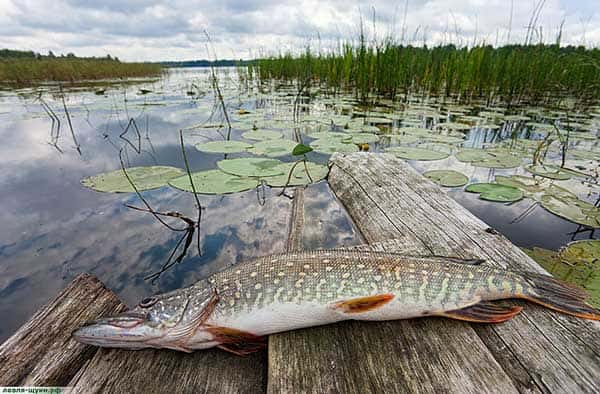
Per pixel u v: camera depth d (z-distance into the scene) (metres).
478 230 0.40
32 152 0.90
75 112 1.44
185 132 1.11
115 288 0.40
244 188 0.59
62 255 0.45
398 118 1.24
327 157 0.85
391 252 0.34
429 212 0.46
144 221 0.54
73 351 0.27
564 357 0.24
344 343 0.26
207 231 0.52
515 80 1.54
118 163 0.81
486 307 0.28
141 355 0.26
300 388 0.23
